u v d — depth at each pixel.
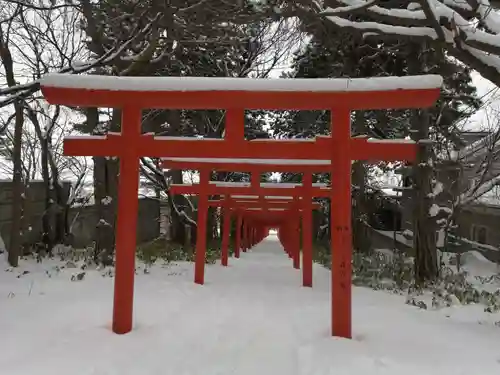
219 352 4.97
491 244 15.59
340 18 8.04
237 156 5.68
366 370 4.43
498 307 7.85
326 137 5.57
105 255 11.93
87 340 5.13
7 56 10.59
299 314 6.95
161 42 10.73
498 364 4.68
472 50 6.83
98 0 10.86
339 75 14.42
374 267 13.49
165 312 6.71
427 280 10.66
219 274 11.83
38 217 14.66
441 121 13.51
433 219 10.88
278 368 4.50
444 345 5.34
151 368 4.39
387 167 18.36
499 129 13.65
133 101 5.54
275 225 25.70
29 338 5.14
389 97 5.15
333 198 5.59
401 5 10.15
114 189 12.48
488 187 13.56
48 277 9.64
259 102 5.40
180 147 5.69
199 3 7.88
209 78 5.43
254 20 8.60
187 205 21.33
